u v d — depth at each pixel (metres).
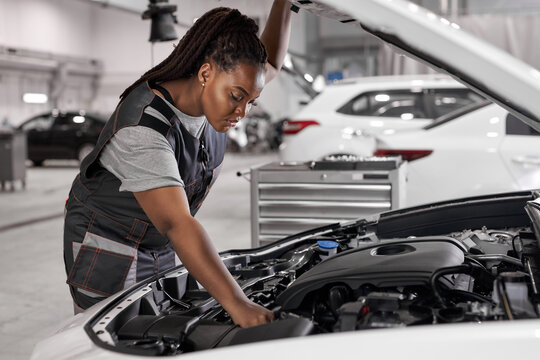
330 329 1.24
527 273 1.29
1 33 19.02
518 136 4.24
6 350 2.98
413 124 5.81
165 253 1.69
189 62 1.32
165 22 5.07
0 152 9.44
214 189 9.30
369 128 5.87
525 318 1.03
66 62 21.52
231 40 1.24
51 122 14.02
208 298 1.53
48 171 13.26
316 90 6.31
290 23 1.82
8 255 5.11
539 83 0.90
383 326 1.05
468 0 14.00
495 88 0.92
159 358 0.97
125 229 1.52
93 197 1.53
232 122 1.30
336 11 1.04
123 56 23.44
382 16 0.96
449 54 0.93
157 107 1.35
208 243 1.20
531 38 10.85
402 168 3.24
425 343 0.84
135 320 1.24
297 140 6.03
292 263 1.69
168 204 1.23
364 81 6.25
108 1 7.86
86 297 1.54
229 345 1.04
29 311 3.59
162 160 1.28
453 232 1.91
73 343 1.11
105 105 23.91
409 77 6.19
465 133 4.36
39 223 6.70
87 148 13.76
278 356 0.88
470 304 1.16
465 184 4.29
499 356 0.83
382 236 1.96
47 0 20.92
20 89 20.23
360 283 1.22
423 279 1.17
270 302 1.36
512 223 1.86
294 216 3.29
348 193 3.19
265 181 3.31
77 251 1.55
